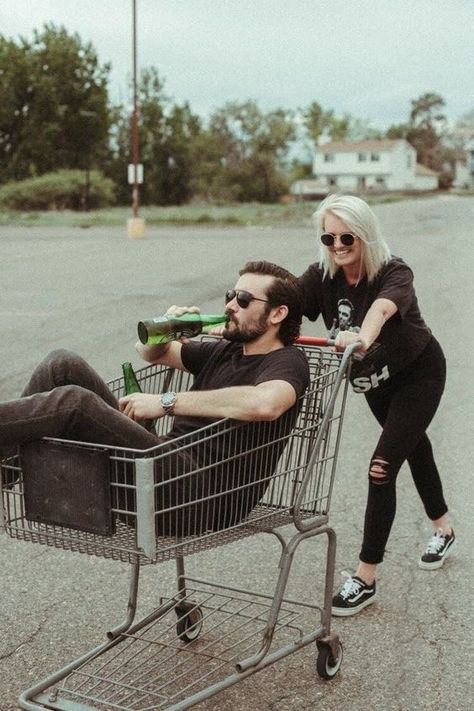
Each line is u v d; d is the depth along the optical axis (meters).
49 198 63.97
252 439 3.10
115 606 3.94
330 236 3.70
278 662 3.44
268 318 3.25
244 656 3.48
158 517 2.95
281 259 20.28
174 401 3.10
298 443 3.28
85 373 3.21
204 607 3.55
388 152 117.62
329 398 3.24
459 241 25.94
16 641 3.61
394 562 4.38
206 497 3.00
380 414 4.10
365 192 109.19
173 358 3.60
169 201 84.19
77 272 17.92
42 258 21.61
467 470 5.73
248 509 3.16
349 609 3.82
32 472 2.92
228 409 3.00
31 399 2.84
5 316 11.87
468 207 58.91
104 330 10.64
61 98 73.94
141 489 2.74
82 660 3.20
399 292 3.62
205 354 3.56
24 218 46.69
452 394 7.75
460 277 16.09
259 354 3.33
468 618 3.80
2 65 73.12
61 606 3.93
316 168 120.94
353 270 3.77
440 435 6.53
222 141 92.38
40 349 9.48
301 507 3.39
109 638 3.30
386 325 3.72
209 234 33.06
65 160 75.19
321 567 4.35
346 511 5.07
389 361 3.76
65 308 12.55
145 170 82.81
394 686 3.27
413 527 4.84
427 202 77.00
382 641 3.61
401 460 3.84
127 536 2.94
